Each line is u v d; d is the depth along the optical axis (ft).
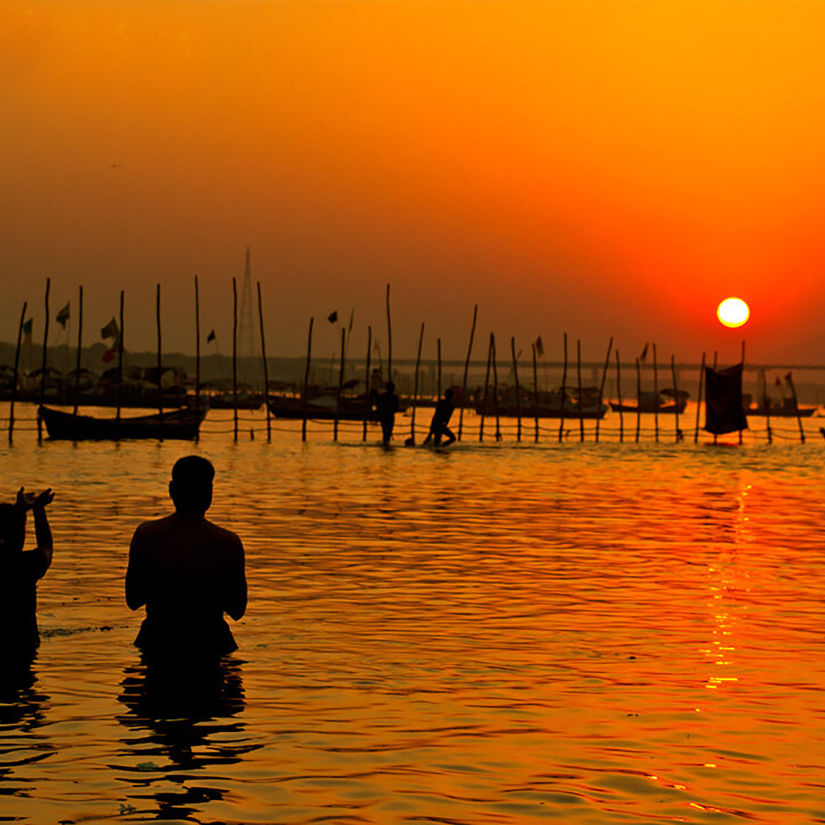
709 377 203.72
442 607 40.50
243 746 23.99
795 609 40.91
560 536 61.72
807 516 74.38
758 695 28.94
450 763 23.08
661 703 28.07
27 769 22.26
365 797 20.99
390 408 167.73
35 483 90.74
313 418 309.42
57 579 44.09
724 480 108.37
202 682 29.25
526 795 21.21
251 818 19.85
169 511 69.51
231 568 32.91
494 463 128.57
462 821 19.84
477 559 52.44
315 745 24.14
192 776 21.99
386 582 45.60
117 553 51.11
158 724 25.45
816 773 22.68
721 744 24.64
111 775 21.97
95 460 123.95
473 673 30.89
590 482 102.22
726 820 19.99
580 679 30.37
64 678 29.32
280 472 108.68
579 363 221.25
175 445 164.45
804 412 536.83
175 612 32.76
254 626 36.60
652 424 376.07
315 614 38.83
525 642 34.94
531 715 26.81
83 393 385.29
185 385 531.09
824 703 28.19
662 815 20.20
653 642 35.19
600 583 46.16
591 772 22.62
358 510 73.36
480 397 404.36
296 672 30.58
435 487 92.99
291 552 53.72
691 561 52.90
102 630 35.09
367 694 28.45
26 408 352.28
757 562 52.80
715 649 34.24
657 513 75.15
